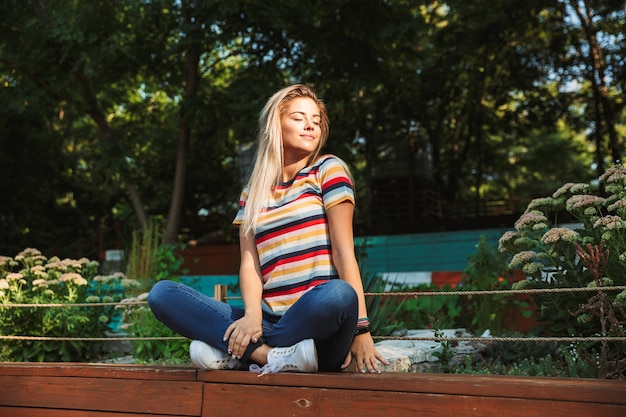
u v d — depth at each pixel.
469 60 16.27
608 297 3.71
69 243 17.69
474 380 2.10
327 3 11.28
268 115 2.65
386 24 11.30
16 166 16.23
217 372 2.46
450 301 6.72
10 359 5.68
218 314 2.51
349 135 15.42
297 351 2.33
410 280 9.20
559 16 15.35
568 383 1.99
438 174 18.55
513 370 4.15
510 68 16.27
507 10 14.29
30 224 16.73
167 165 17.25
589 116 16.77
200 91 12.80
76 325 5.80
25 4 11.20
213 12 10.28
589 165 21.72
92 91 12.72
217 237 16.08
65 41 10.81
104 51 10.72
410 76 14.78
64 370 2.76
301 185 2.54
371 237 13.51
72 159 17.97
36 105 13.74
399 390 2.17
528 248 4.43
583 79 16.12
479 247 6.75
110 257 14.25
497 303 6.34
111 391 2.64
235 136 13.45
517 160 21.39
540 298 4.29
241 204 2.71
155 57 12.34
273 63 11.16
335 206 2.45
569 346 4.20
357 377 2.23
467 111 17.39
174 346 5.71
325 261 2.46
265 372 2.36
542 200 4.43
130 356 6.14
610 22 15.24
